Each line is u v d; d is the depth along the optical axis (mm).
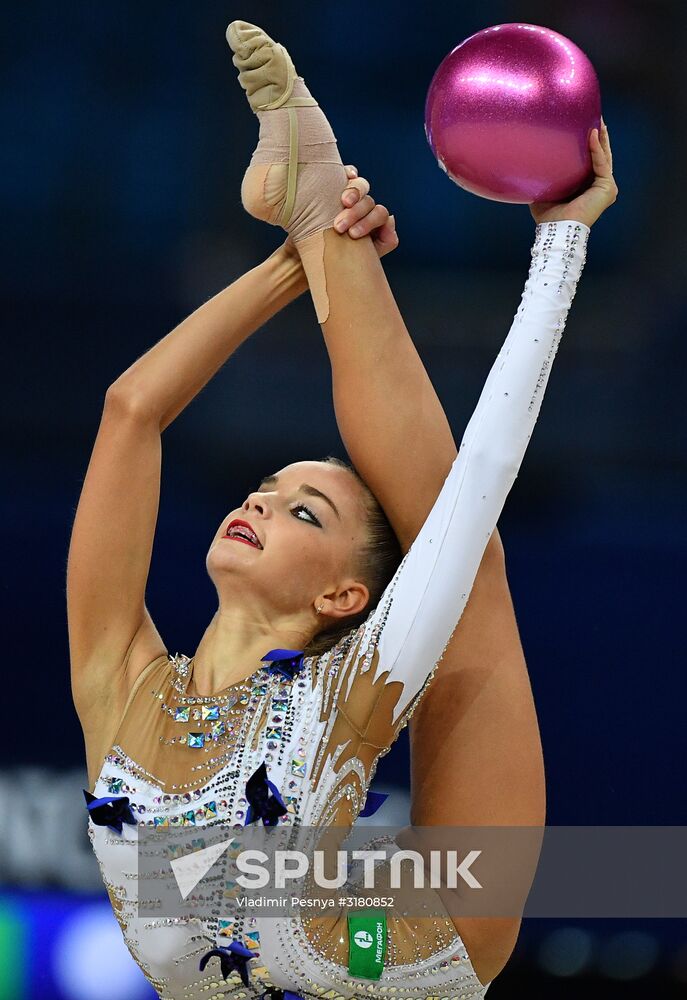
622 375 20938
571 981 13914
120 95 22516
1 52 22391
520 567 15961
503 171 7672
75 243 22156
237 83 22406
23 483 19969
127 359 21422
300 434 20344
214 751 7469
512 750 8039
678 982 13812
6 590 15867
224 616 7973
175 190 22328
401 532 8141
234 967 7223
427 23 23016
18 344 21312
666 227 22391
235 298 8133
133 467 7816
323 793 7414
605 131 7789
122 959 13180
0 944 13234
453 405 21703
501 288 22562
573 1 22719
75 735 15078
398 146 23094
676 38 22641
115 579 7781
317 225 8078
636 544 16125
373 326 8062
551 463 20078
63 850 14047
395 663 7445
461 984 7711
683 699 15156
